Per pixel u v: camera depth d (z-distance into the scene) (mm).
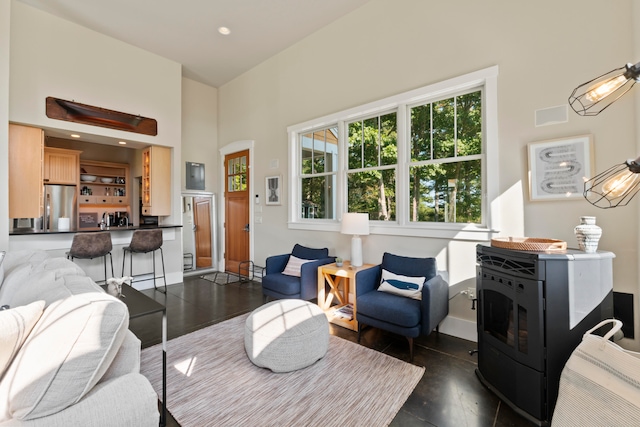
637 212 2078
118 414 1049
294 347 2188
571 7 2340
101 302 1157
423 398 1934
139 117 4484
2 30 3174
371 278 3029
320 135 4211
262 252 4988
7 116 3215
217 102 5992
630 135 2107
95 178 7023
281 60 4648
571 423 1370
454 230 2893
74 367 1008
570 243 2330
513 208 2586
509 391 1858
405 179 3322
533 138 2490
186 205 5680
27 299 1586
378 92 3488
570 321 1712
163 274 4684
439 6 3014
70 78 3902
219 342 2730
